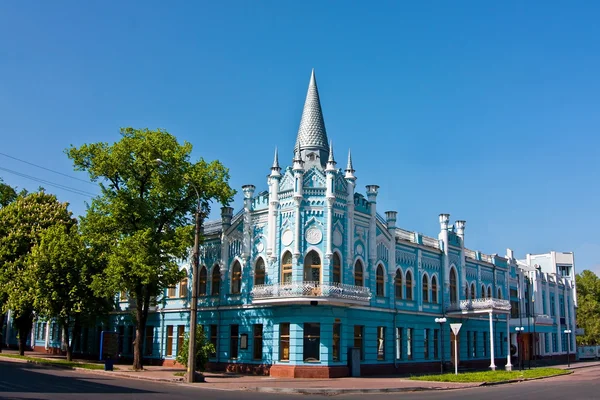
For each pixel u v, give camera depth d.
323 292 36.66
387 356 43.47
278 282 39.25
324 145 44.91
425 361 47.69
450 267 53.16
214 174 41.00
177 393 24.05
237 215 44.25
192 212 41.31
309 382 33.28
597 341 101.12
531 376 40.62
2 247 49.25
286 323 38.78
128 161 39.28
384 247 44.94
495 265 61.81
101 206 39.50
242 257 42.50
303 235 39.09
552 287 79.44
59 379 27.39
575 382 36.75
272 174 40.97
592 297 105.62
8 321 75.38
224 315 43.31
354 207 41.66
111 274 38.38
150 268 36.81
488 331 59.03
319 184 39.97
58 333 64.00
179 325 47.44
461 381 34.12
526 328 67.75
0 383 23.67
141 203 39.19
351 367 38.75
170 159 39.12
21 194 60.75
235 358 41.91
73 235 46.47
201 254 46.66
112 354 37.28
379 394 27.58
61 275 45.38
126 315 53.06
